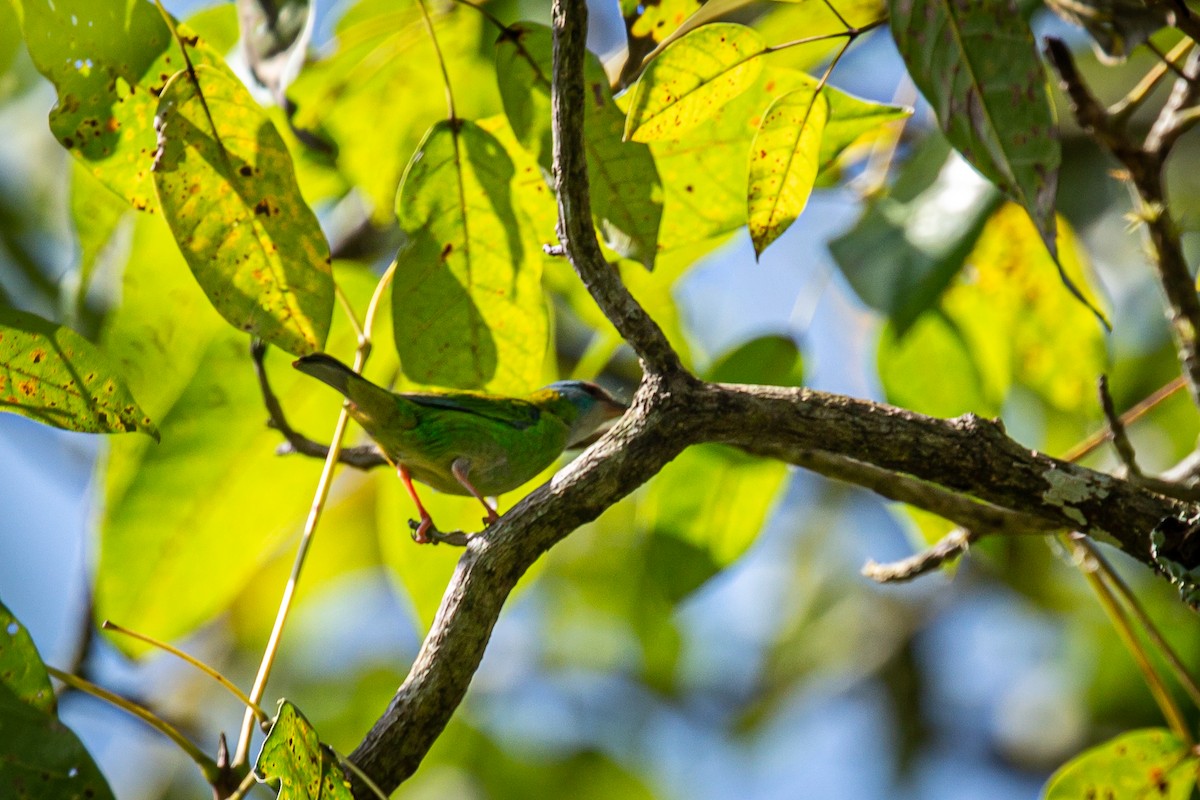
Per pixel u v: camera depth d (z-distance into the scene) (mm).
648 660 16844
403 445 9344
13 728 5477
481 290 8148
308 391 10109
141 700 14656
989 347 11266
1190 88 8062
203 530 9922
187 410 9719
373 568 16359
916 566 8938
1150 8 7465
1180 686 15875
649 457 6723
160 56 7188
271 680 17250
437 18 10477
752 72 6629
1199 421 15328
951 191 9570
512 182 7973
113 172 7523
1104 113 7938
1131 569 16125
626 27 7570
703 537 10414
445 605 6547
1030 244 10641
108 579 9820
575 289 10227
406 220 7934
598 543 17328
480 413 9883
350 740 17250
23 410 6574
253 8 8555
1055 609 17312
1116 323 15586
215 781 6035
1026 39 6340
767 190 7023
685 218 8297
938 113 6504
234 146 6980
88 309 10180
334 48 10273
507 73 7527
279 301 7102
